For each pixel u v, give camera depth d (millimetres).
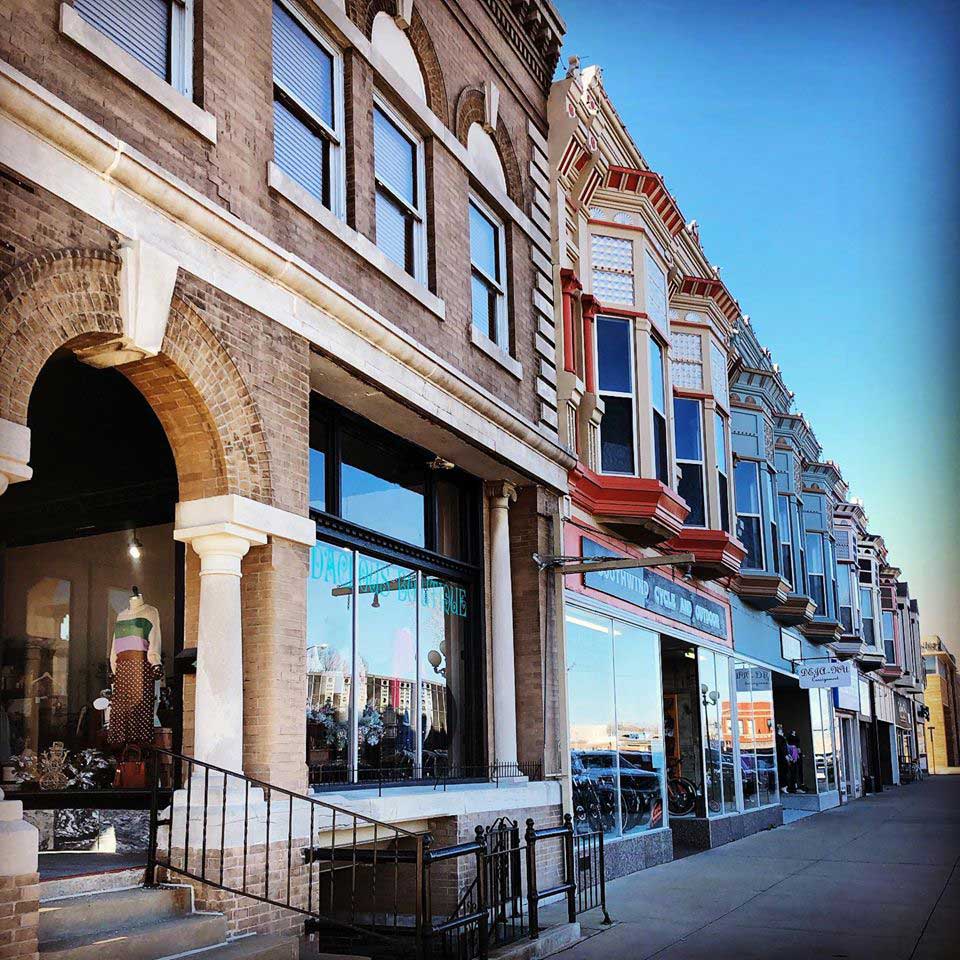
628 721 17156
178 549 9609
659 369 18641
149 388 8477
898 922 11836
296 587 9086
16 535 10578
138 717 9648
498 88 14570
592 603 15852
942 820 26203
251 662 8773
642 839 16922
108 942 6773
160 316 7945
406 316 11422
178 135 8430
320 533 10828
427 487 13273
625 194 17906
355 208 10734
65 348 8375
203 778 8203
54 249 7195
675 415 21578
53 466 10250
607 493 16266
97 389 10070
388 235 11781
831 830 24062
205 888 7895
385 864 11531
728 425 22828
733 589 25141
